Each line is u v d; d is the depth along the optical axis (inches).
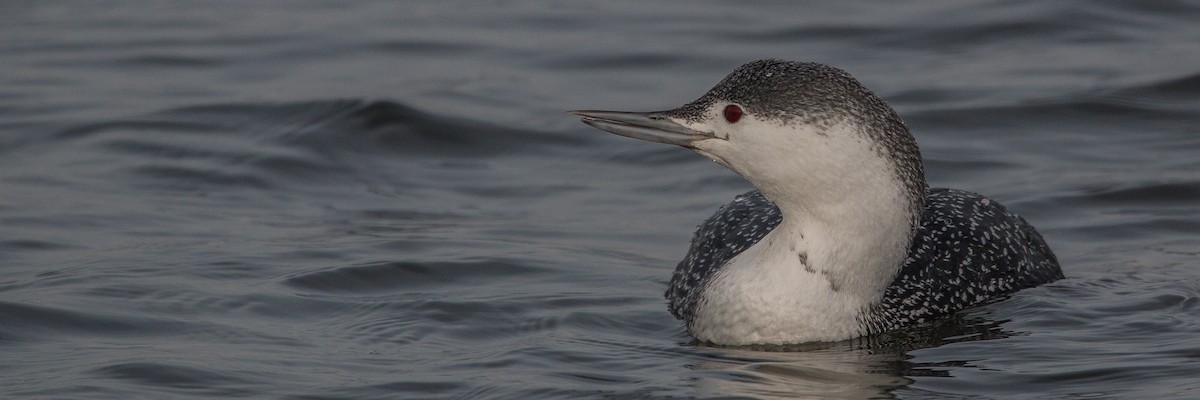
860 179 399.9
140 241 511.2
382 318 433.1
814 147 395.2
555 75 729.6
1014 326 424.8
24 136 637.9
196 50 772.0
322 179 603.5
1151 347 398.6
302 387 371.9
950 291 442.3
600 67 741.3
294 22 826.8
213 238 516.1
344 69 740.7
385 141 639.8
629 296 462.6
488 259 493.0
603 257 504.1
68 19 833.5
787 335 413.7
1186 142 618.5
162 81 720.3
